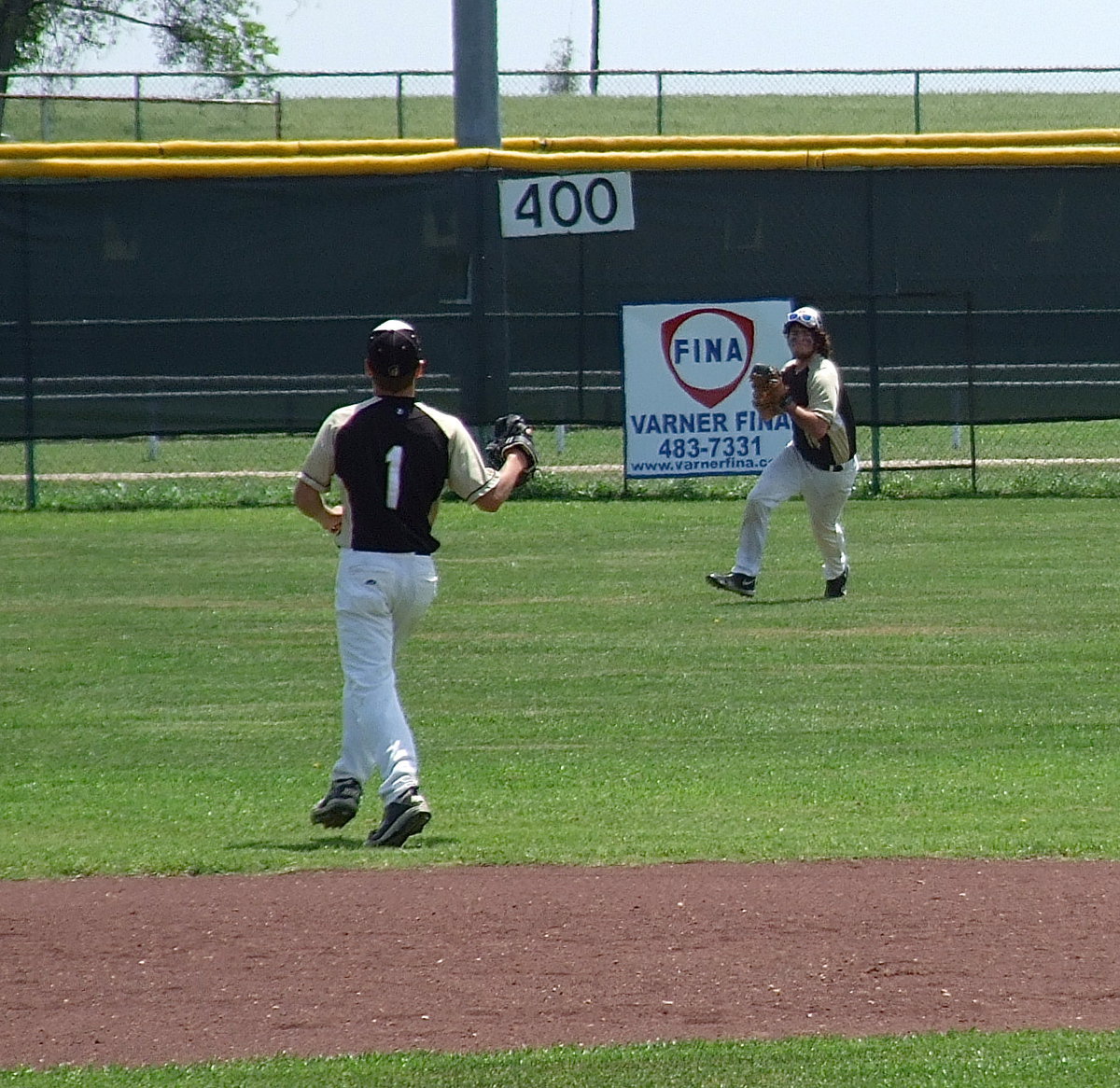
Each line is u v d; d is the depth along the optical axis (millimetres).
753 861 25734
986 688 39750
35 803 30609
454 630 47812
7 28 162625
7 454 92625
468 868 25516
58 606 52844
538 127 130375
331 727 37156
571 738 35562
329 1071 18156
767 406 49344
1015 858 25797
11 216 75062
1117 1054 18359
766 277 77625
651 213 77062
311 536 67938
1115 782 30984
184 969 21344
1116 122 137750
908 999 20062
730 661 43281
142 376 75938
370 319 76250
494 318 76250
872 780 31438
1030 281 78125
